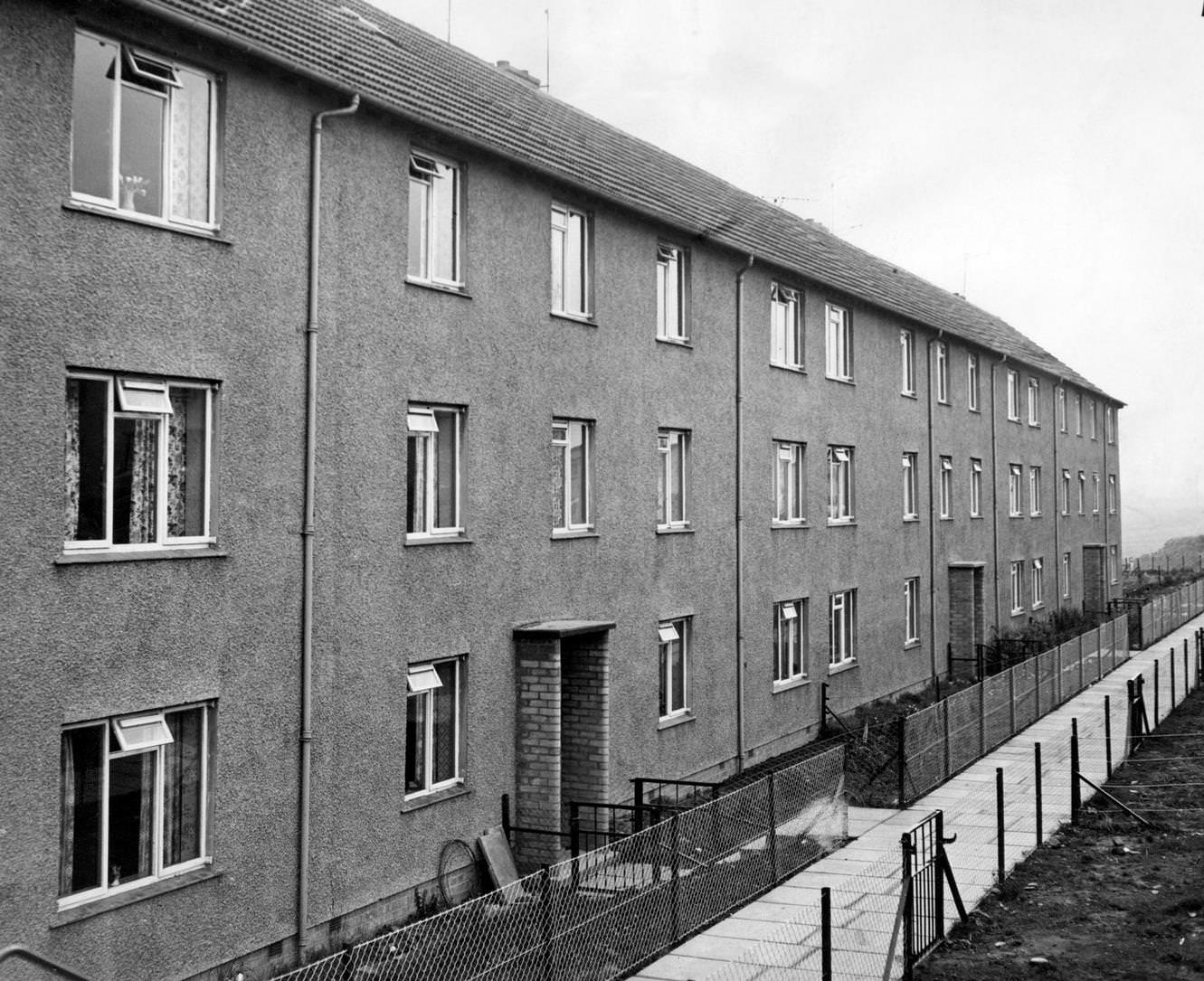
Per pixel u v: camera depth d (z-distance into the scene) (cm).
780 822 1452
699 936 1215
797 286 2342
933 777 1916
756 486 2150
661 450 1886
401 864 1302
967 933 1219
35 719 939
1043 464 4253
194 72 1109
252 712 1127
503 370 1499
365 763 1259
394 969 1114
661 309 1905
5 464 925
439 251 1417
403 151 1337
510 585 1503
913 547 2936
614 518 1731
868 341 2691
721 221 2120
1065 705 2723
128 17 1031
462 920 1223
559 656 1495
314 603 1200
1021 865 1459
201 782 1091
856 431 2605
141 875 1036
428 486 1396
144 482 1059
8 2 930
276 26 1296
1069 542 4578
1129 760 2086
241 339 1127
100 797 1002
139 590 1026
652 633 1811
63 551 977
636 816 1522
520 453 1530
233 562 1113
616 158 2019
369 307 1284
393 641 1305
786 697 2227
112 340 1009
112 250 1010
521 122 1738
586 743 1616
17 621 930
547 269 1591
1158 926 1223
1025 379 4053
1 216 924
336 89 1212
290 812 1163
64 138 972
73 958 958
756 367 2159
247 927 1112
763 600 2158
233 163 1125
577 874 1201
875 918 1254
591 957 1096
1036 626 3897
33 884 932
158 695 1038
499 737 1470
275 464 1161
